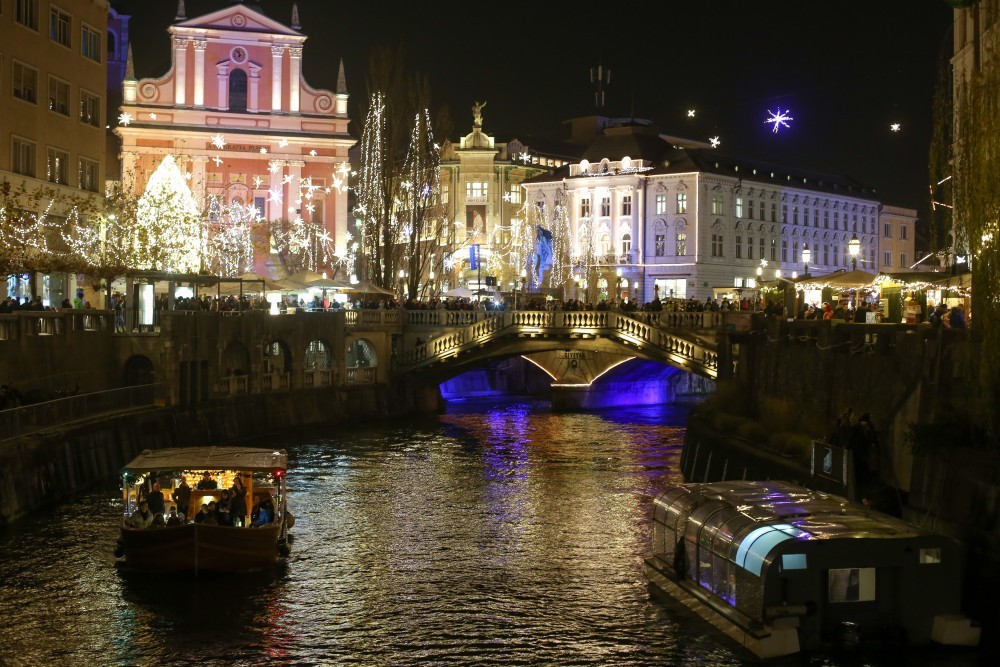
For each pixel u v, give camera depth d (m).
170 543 31.67
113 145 102.75
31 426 39.78
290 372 63.62
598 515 40.12
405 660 26.02
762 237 125.94
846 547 24.39
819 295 65.81
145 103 91.12
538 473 48.47
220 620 28.53
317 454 53.28
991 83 27.88
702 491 29.34
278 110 93.38
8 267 45.44
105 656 26.12
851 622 24.45
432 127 80.38
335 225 94.69
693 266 116.81
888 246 149.38
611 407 77.38
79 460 41.59
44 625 28.03
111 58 104.94
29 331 46.59
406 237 86.88
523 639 27.19
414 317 72.06
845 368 36.62
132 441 46.19
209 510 32.91
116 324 55.00
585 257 119.25
